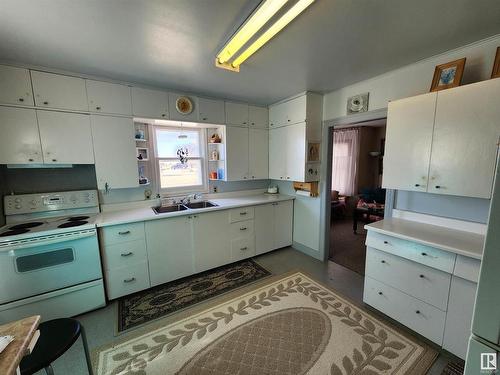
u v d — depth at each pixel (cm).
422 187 188
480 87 154
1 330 84
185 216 266
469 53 179
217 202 324
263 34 152
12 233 188
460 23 149
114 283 229
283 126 334
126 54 187
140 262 241
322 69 223
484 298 61
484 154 155
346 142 581
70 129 223
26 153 207
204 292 248
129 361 164
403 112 196
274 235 352
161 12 135
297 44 175
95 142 236
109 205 271
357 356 165
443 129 173
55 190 245
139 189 291
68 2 124
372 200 509
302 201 353
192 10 133
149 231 244
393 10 134
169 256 259
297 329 192
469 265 148
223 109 318
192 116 293
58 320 131
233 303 228
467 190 164
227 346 176
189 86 268
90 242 210
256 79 248
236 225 309
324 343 177
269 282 267
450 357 162
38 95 208
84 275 210
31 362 104
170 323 202
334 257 338
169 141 315
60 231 195
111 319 208
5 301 182
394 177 205
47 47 174
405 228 201
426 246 169
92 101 231
